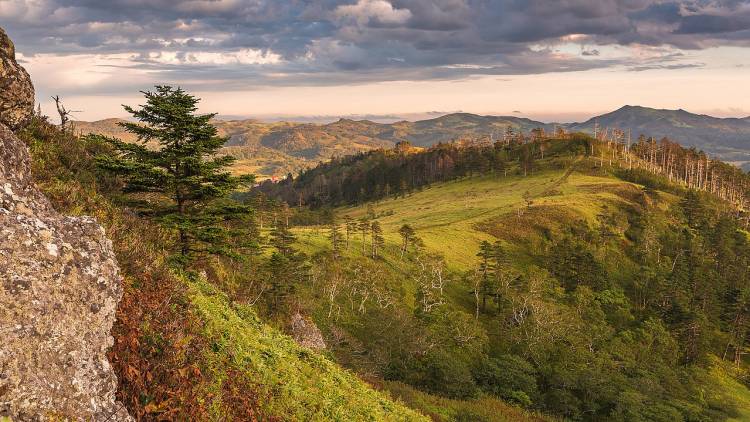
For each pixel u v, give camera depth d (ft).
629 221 513.45
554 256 415.64
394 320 241.35
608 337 303.89
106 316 28.25
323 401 52.60
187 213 74.02
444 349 244.63
